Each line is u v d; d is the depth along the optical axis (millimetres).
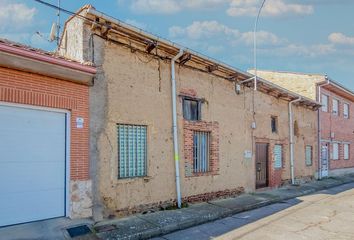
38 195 6773
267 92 14906
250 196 12336
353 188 16812
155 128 9211
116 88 8234
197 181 10531
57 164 7113
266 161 14820
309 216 9398
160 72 9492
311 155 19891
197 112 10922
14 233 6098
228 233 7484
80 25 7754
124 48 8500
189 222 8180
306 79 21219
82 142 7434
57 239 6250
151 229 7270
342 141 25016
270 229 7840
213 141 11328
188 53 9805
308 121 19625
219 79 11836
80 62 7398
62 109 7195
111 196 7938
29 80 6590
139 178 8648
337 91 23797
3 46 5992
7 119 6414
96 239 6520
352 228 7996
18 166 6520
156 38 8719
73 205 7172
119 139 8422
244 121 13102
